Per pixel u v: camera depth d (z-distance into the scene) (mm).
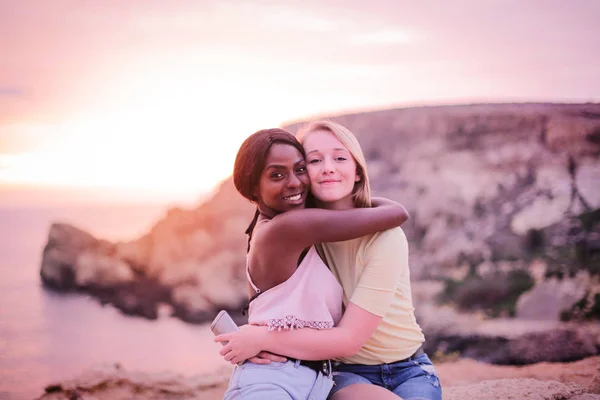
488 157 28688
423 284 21844
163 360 17672
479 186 27438
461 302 19344
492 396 5059
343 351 3367
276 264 3373
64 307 24328
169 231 27750
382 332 3590
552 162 28031
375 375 3633
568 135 28188
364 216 3389
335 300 3492
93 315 23578
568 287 18547
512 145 29172
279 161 3438
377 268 3447
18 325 21672
